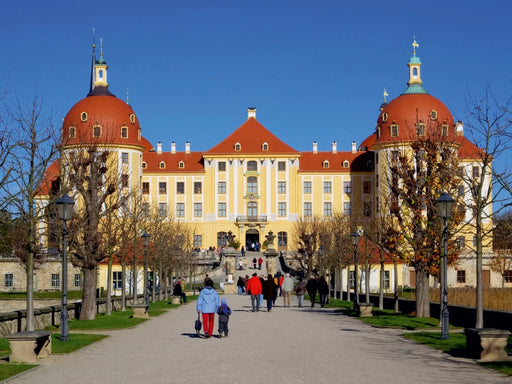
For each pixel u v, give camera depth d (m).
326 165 129.50
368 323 33.88
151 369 18.59
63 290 25.50
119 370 18.45
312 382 16.44
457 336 26.94
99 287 79.06
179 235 85.62
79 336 27.47
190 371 18.19
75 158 42.03
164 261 68.81
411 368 18.67
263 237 128.12
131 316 39.62
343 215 94.75
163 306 53.19
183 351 22.55
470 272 95.94
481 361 20.02
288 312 43.62
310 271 84.25
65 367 19.06
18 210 30.72
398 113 106.56
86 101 106.50
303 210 129.00
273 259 92.69
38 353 21.06
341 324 33.56
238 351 22.45
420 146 40.38
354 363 19.61
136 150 107.06
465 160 60.22
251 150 129.00
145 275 45.41
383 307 49.09
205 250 119.69
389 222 47.00
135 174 106.81
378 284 92.12
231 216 128.62
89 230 38.44
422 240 38.31
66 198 25.94
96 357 21.12
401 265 92.56
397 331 29.73
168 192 129.12
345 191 129.25
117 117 105.56
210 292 26.91
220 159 128.88
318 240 91.56
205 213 128.88
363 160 129.88
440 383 16.31
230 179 129.12
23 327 30.09
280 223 128.62
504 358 20.28
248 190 129.25
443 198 26.61
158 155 132.12
